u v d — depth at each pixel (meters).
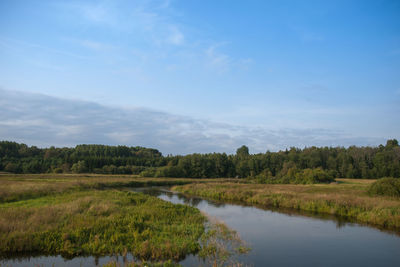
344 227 21.19
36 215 18.00
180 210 24.38
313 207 28.84
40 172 100.81
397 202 25.17
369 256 14.82
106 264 12.02
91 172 100.12
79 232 15.50
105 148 174.38
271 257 14.37
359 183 60.81
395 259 14.42
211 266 12.55
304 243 16.98
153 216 20.83
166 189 54.59
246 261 13.67
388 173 87.00
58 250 13.80
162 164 127.69
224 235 17.88
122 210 22.03
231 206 32.16
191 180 77.94
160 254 13.43
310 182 59.53
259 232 19.55
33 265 12.27
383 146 122.12
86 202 24.42
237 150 171.12
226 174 112.44
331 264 13.60
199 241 16.47
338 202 27.92
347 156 103.81
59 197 28.61
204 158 112.25
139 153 186.12
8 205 23.59
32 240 14.19
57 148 157.88
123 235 15.56
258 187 48.44
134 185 61.03
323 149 131.50
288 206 31.14
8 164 96.50
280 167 110.00
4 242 13.66
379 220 21.91
